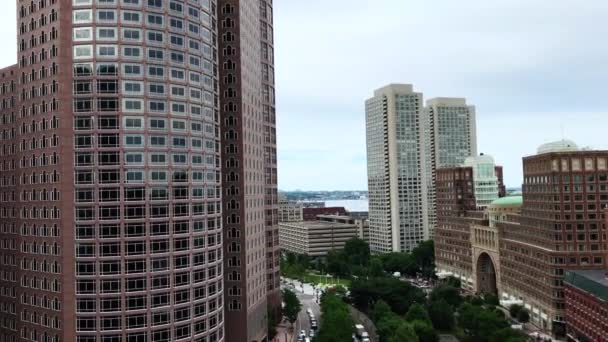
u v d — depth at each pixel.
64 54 126.31
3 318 148.12
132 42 127.94
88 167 124.62
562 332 187.25
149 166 127.69
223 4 174.12
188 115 135.00
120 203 124.62
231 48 173.25
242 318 167.62
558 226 192.00
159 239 127.31
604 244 190.00
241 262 169.00
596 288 155.12
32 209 132.12
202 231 136.62
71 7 127.06
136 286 124.25
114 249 123.88
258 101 194.38
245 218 171.00
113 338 122.50
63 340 122.81
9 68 148.25
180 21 134.88
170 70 132.25
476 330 174.50
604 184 191.88
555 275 190.62
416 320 174.75
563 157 193.25
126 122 126.31
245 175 173.50
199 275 134.50
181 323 129.25
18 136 136.62
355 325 195.25
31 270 132.25
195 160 136.25
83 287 123.25
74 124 125.44
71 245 123.94
